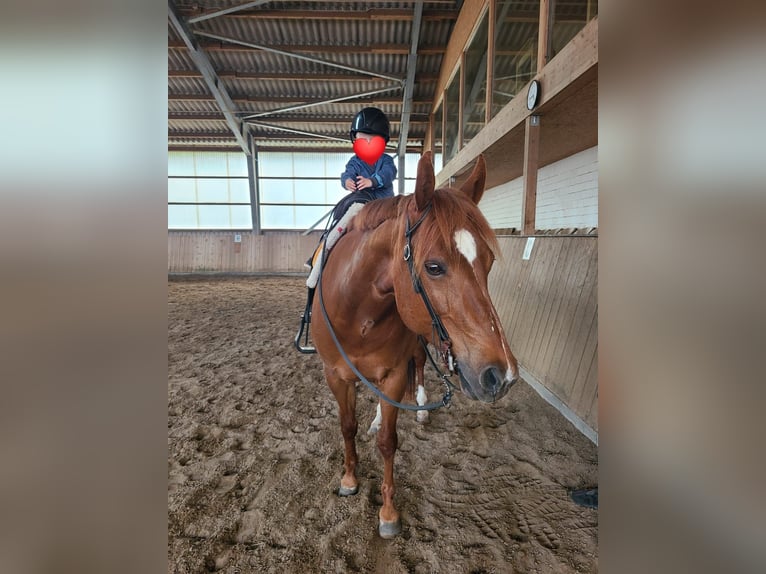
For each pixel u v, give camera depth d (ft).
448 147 28.32
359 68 27.43
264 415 8.42
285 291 27.66
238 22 24.95
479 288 3.42
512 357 3.41
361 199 5.89
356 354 4.70
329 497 5.69
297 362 11.98
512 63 16.70
